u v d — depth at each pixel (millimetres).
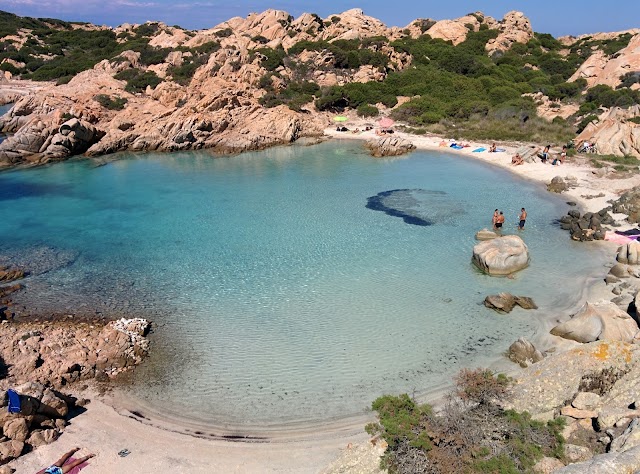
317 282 30047
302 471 16672
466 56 103625
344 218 40844
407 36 126062
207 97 74625
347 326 25359
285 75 95875
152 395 20828
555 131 68312
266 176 54969
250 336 24734
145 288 29953
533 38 128250
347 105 89625
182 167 60375
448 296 28062
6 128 79188
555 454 14711
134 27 158000
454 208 42688
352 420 19125
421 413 16562
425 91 90375
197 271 31984
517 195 45812
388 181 51594
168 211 43688
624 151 56031
